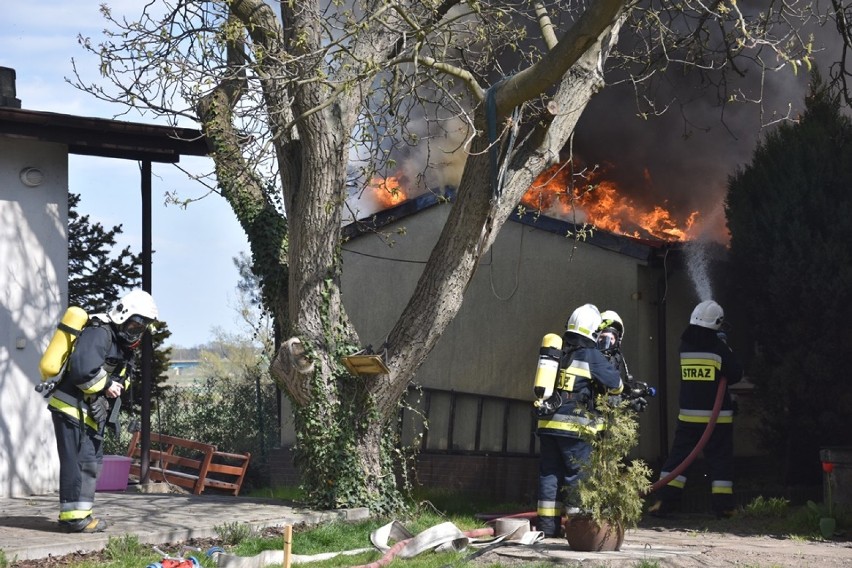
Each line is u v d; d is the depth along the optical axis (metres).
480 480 13.45
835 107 11.68
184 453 19.12
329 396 9.49
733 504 10.37
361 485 9.52
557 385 8.46
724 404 10.32
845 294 10.55
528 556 7.17
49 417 10.47
